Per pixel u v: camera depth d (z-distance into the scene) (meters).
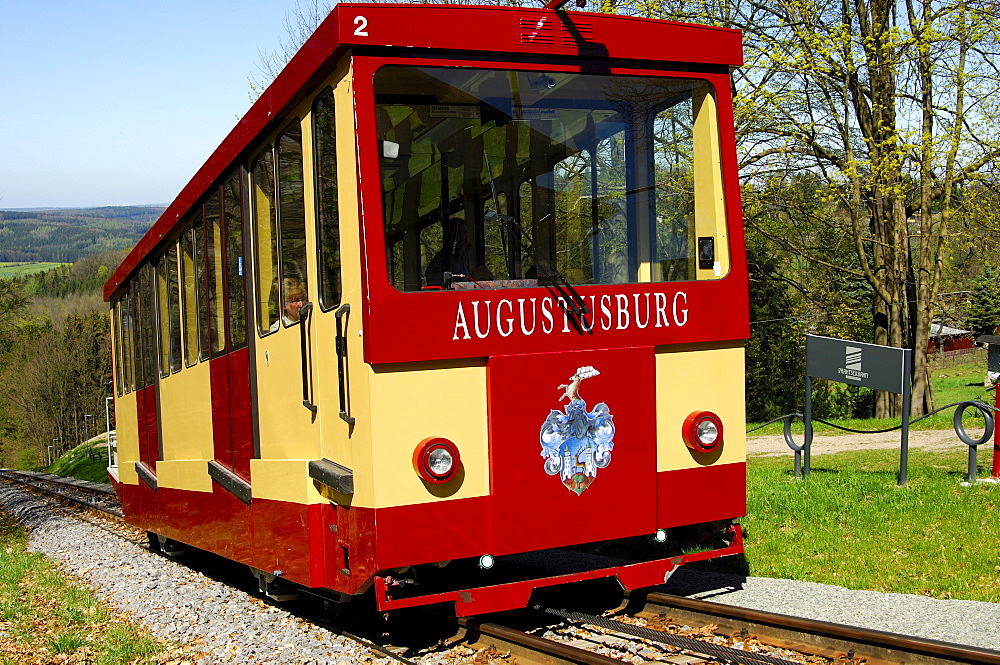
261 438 6.59
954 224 22.25
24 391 64.75
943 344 50.81
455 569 6.76
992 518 8.27
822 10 20.27
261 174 6.40
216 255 7.51
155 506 10.26
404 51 5.07
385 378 4.91
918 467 12.28
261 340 6.50
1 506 22.20
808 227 25.39
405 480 4.95
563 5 5.45
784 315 31.31
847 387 31.28
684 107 5.78
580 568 7.36
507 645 5.31
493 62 5.27
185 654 6.09
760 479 11.76
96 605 8.16
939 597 6.14
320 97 5.40
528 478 5.17
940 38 18.88
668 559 5.79
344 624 6.40
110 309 13.74
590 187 5.52
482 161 5.26
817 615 5.76
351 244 5.04
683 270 5.73
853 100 21.27
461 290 5.09
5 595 8.84
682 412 5.68
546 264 5.39
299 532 5.82
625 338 5.48
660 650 5.16
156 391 9.98
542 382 5.22
